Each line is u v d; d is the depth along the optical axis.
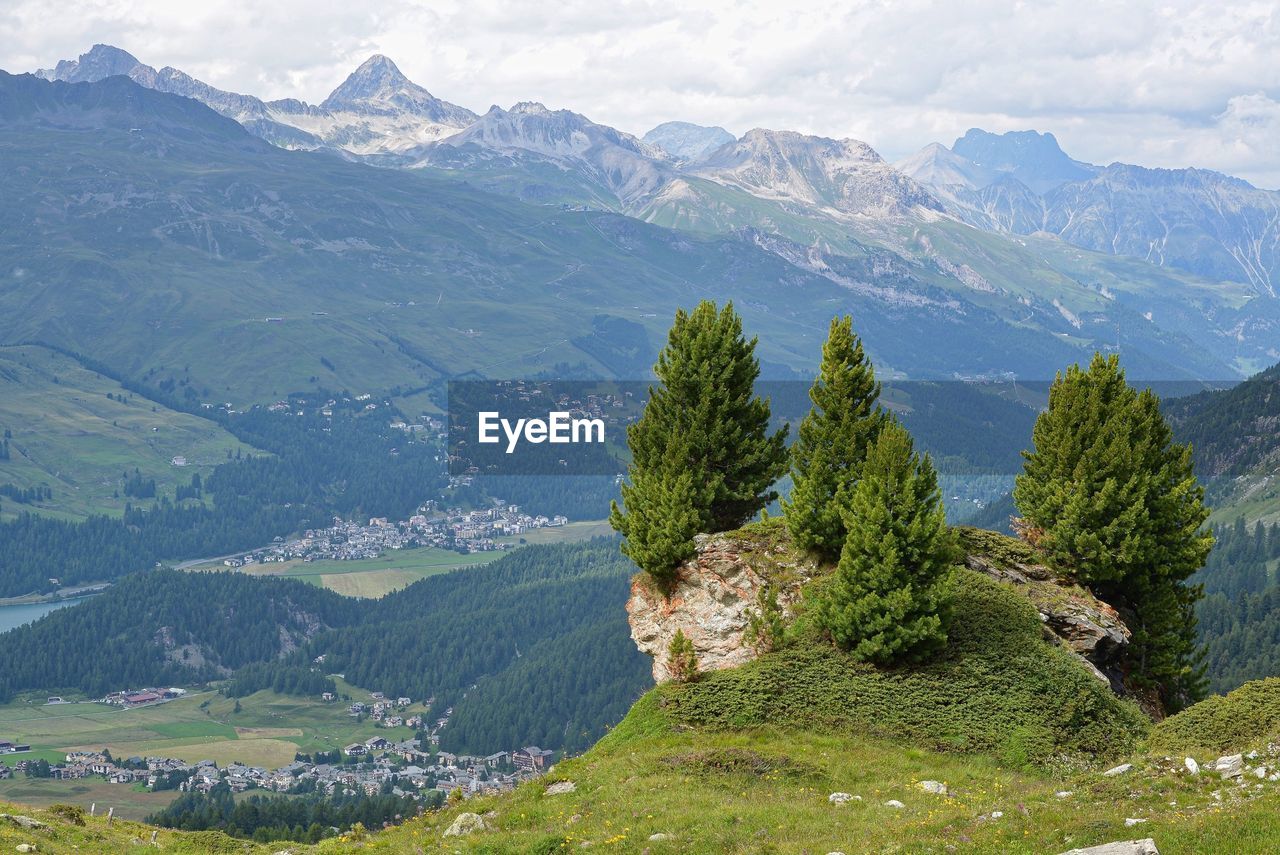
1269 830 32.22
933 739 52.22
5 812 55.22
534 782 48.78
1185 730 49.81
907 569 57.97
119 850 51.72
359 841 45.97
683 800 43.47
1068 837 34.31
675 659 56.91
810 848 37.28
